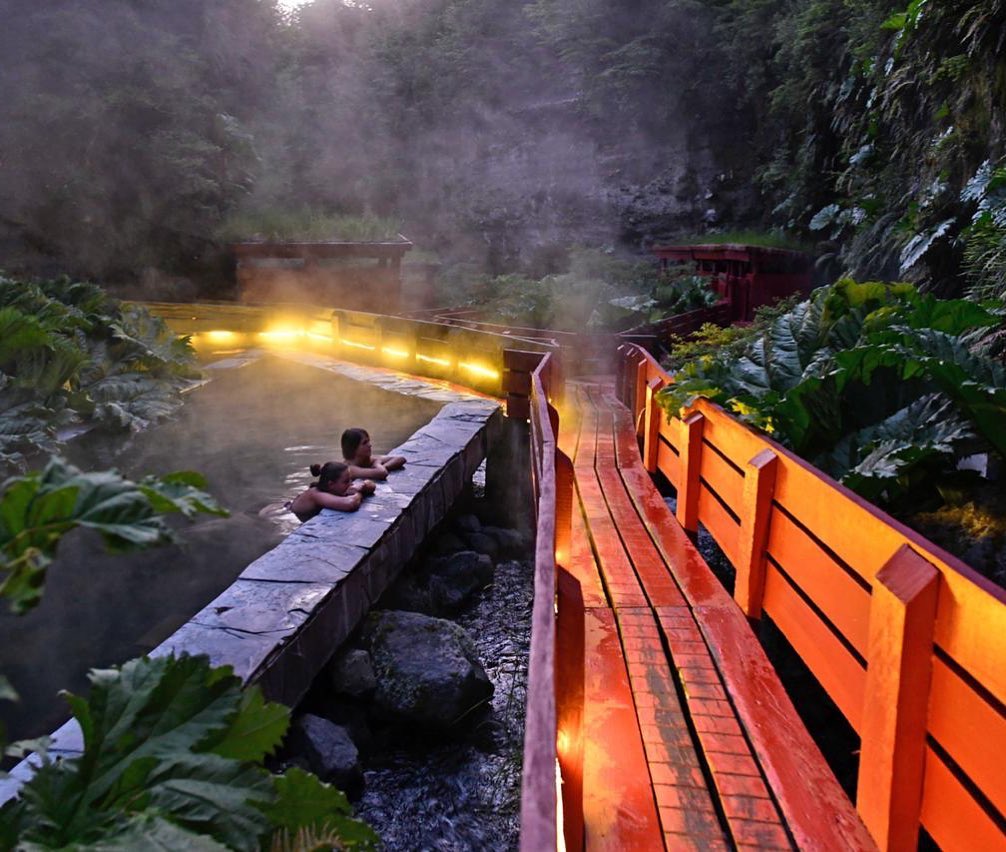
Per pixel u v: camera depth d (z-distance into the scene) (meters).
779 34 27.28
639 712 3.53
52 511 0.99
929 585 2.36
